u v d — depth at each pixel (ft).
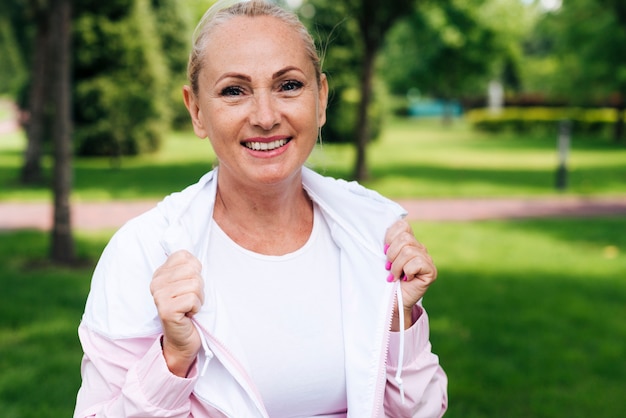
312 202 5.91
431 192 45.65
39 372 14.85
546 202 42.63
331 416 5.49
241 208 5.44
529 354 16.53
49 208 39.37
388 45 111.96
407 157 71.82
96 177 53.11
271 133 5.01
